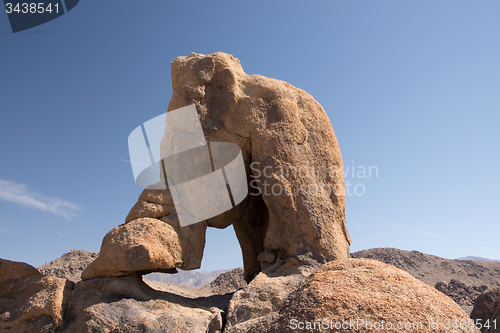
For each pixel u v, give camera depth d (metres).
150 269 5.95
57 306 5.29
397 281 4.43
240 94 7.20
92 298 5.49
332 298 4.12
